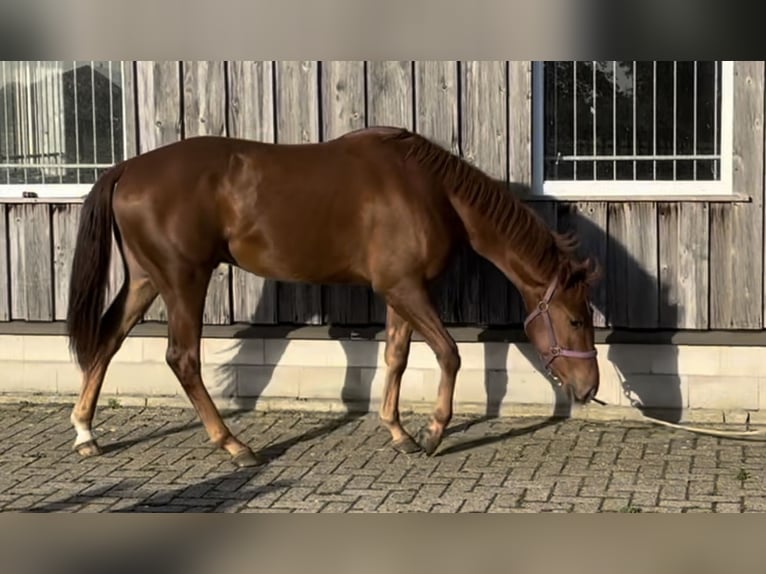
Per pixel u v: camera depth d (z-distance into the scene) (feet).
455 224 17.61
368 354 20.53
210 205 17.21
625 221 19.67
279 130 20.43
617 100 19.94
